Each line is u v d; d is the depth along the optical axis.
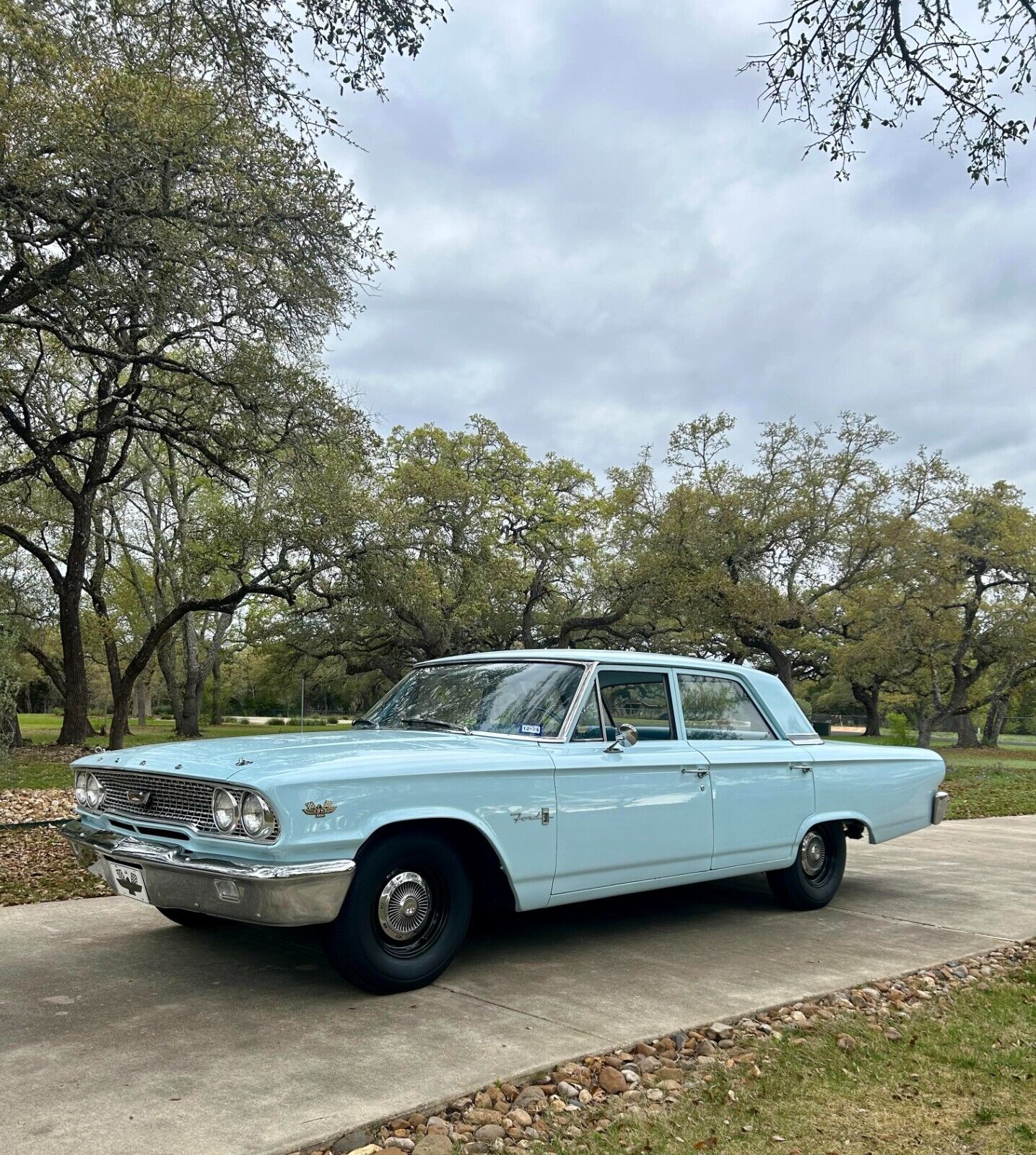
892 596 32.84
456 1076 3.50
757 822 6.04
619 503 33.94
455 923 4.62
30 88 10.22
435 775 4.44
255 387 17.11
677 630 35.84
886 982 4.92
